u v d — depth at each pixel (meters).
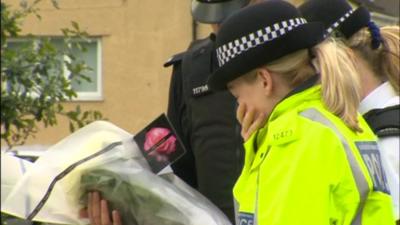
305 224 6.21
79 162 8.11
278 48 6.61
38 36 10.42
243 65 6.70
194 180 9.95
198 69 9.65
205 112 9.55
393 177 8.03
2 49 9.77
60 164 8.13
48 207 8.08
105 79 33.78
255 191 6.60
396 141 8.65
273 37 6.63
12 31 9.77
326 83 6.60
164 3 32.19
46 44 10.04
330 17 9.03
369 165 6.61
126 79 33.88
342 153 6.38
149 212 8.04
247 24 6.71
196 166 9.70
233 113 9.35
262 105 6.75
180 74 9.93
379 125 8.71
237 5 9.70
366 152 6.66
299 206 6.24
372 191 6.54
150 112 33.97
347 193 6.38
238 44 6.73
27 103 9.89
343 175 6.36
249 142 6.79
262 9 6.73
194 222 7.99
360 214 6.48
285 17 6.70
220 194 9.37
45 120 10.09
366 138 6.77
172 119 9.96
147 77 33.88
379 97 8.88
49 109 10.01
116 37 32.72
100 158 8.12
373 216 6.52
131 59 32.97
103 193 8.08
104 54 33.12
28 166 8.56
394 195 7.96
